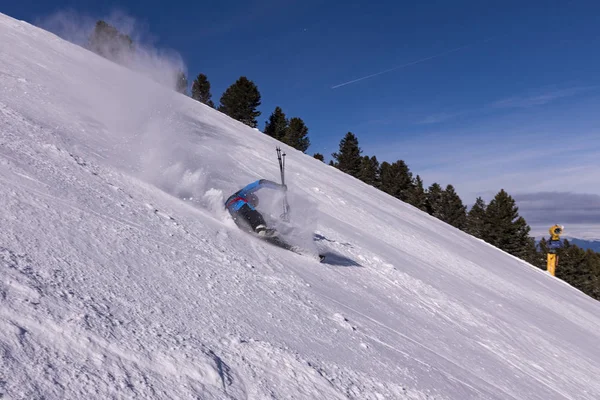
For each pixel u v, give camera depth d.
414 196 63.25
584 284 56.25
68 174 4.95
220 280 3.82
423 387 3.33
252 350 2.67
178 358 2.20
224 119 27.11
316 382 2.62
